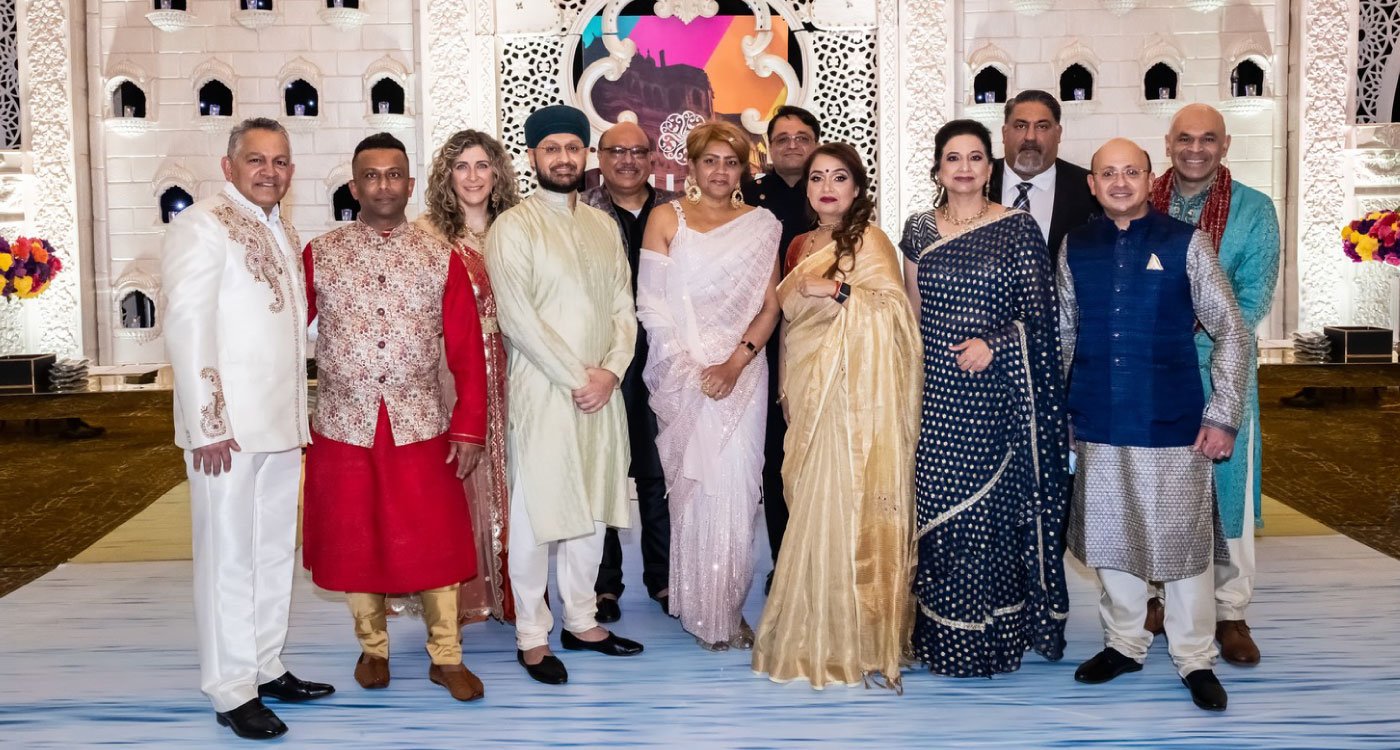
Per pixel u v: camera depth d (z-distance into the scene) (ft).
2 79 22.43
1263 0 21.88
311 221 22.41
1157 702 8.62
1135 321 8.70
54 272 20.15
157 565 12.78
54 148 22.03
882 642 8.98
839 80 22.13
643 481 11.19
